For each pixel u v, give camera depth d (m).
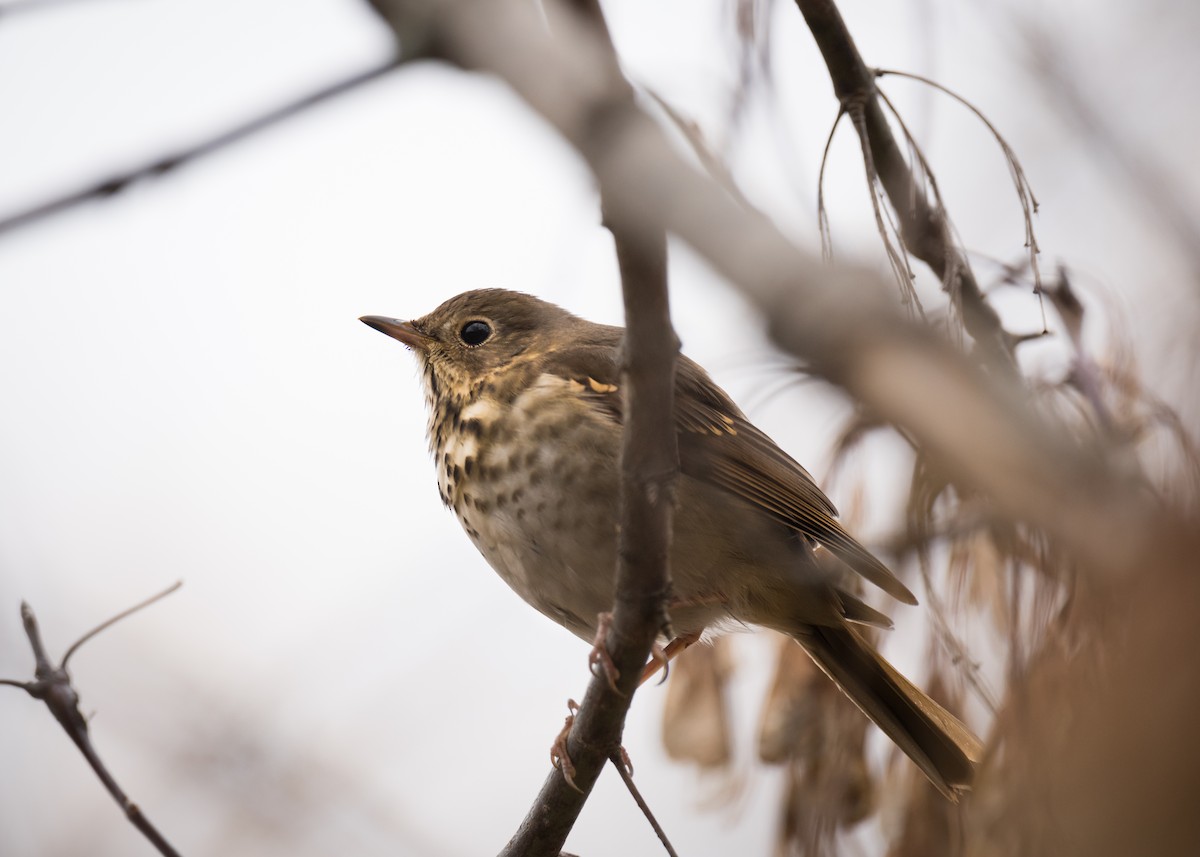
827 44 7.41
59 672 8.66
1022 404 5.86
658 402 6.95
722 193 5.48
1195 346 5.82
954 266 7.63
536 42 5.47
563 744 8.64
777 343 5.40
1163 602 4.55
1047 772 6.05
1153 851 4.21
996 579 7.94
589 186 5.81
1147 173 6.74
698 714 10.05
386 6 5.71
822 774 9.00
